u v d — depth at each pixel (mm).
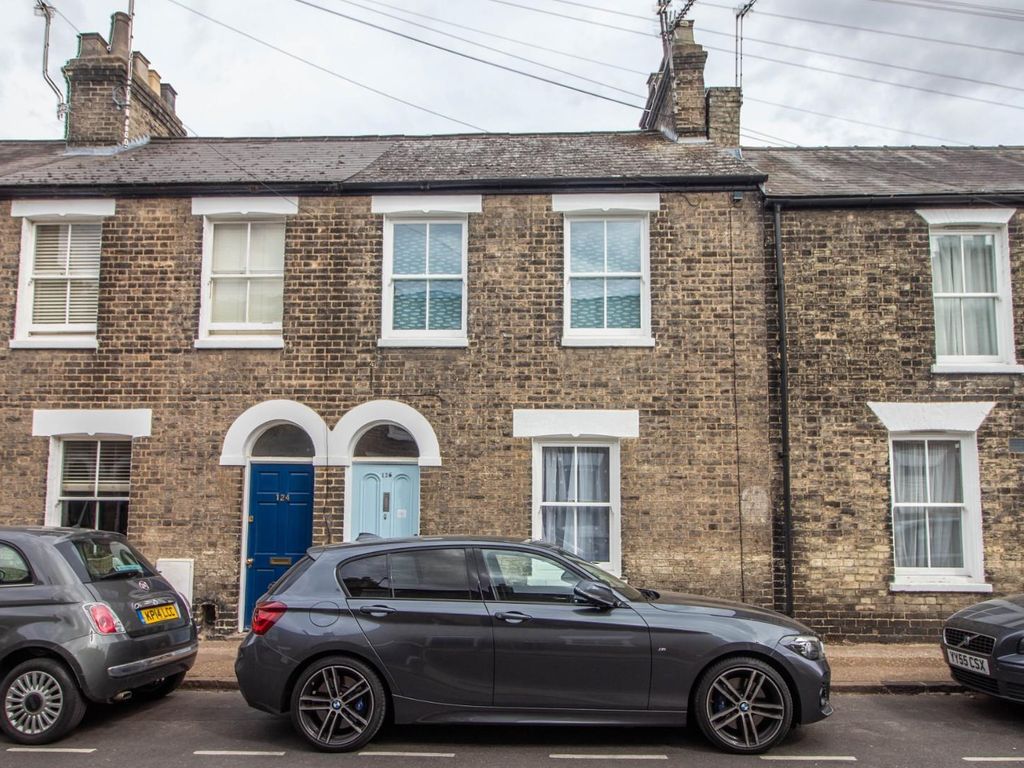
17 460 10734
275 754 6238
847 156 13188
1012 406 10422
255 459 10688
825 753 6277
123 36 13766
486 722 6281
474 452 10453
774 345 10602
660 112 13992
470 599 6457
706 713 6250
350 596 6504
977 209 10711
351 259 10883
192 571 10422
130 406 10750
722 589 10125
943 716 7355
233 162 12180
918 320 10586
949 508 10531
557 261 10742
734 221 10727
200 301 10891
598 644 6285
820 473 10391
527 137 13430
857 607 10203
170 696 8023
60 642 6504
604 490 10562
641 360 10516
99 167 11953
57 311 11148
